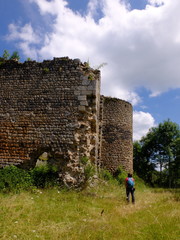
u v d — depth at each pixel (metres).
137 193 12.69
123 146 20.50
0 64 11.20
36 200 6.87
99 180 11.44
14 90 10.71
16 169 9.30
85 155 9.69
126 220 5.59
